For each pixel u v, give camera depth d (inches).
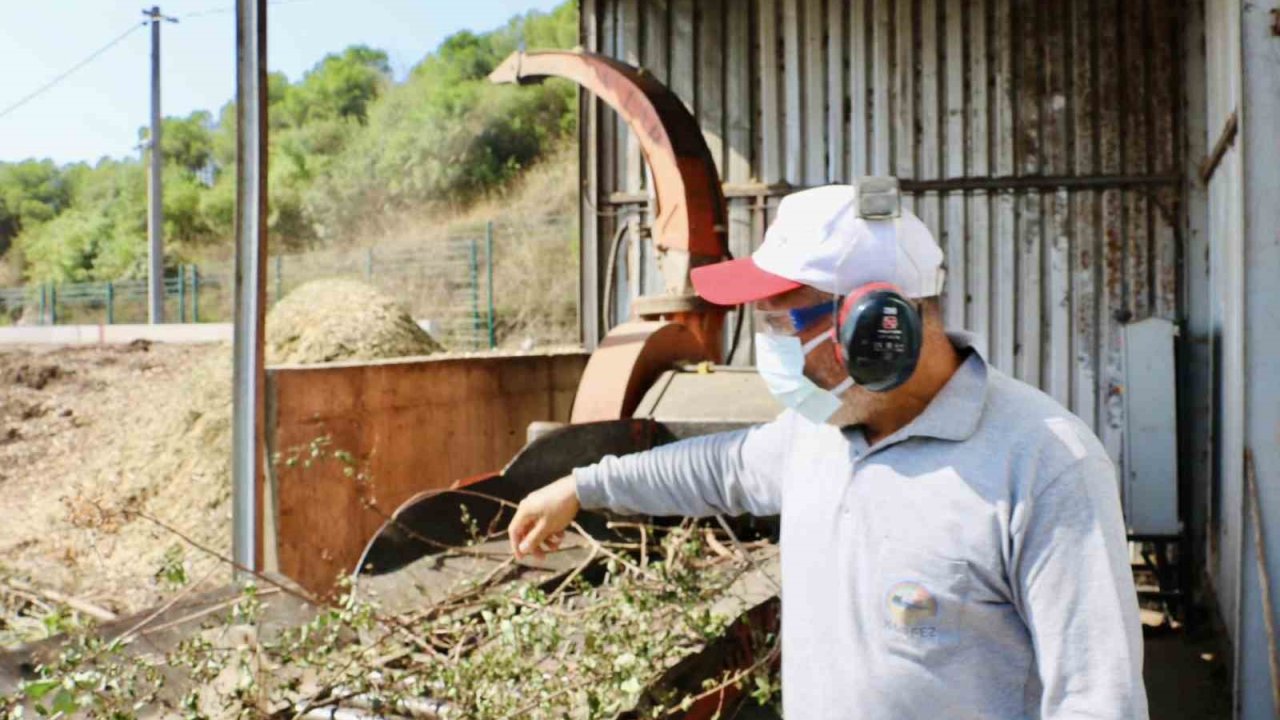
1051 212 309.1
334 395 224.4
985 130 313.7
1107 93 304.0
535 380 302.2
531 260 1199.6
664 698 100.3
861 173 323.9
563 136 1558.8
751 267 70.8
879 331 64.7
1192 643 239.3
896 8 320.5
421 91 1747.0
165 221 1817.2
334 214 1577.3
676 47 338.3
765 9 331.6
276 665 103.7
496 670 96.5
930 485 66.2
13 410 479.2
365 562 131.7
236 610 105.3
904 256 67.4
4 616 199.8
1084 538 62.4
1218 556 233.6
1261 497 153.7
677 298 238.2
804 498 74.0
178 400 413.4
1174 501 254.2
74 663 93.4
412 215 1546.5
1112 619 61.4
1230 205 220.2
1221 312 239.0
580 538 149.0
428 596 126.3
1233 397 207.0
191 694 92.9
